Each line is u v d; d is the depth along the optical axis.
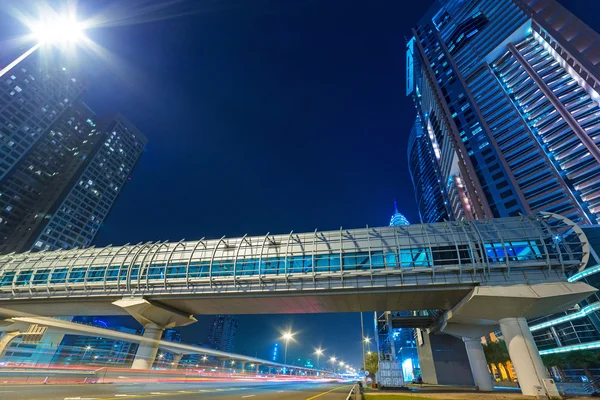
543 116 88.94
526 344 26.89
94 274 40.28
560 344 56.56
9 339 46.16
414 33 158.00
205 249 39.09
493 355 63.00
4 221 108.56
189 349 53.31
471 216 107.69
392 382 39.25
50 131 131.38
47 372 32.25
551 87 90.75
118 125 158.00
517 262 28.77
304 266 33.78
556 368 54.50
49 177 128.38
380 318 48.38
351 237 34.94
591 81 81.38
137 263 39.66
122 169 152.38
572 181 76.19
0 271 44.06
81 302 40.34
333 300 34.28
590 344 50.19
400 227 34.38
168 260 38.41
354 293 32.06
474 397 23.06
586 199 72.50
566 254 28.33
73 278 40.38
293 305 36.72
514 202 83.00
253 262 35.84
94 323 117.06
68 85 135.62
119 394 15.27
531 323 63.47
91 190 133.25
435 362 48.56
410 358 98.88
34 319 45.78
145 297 37.06
